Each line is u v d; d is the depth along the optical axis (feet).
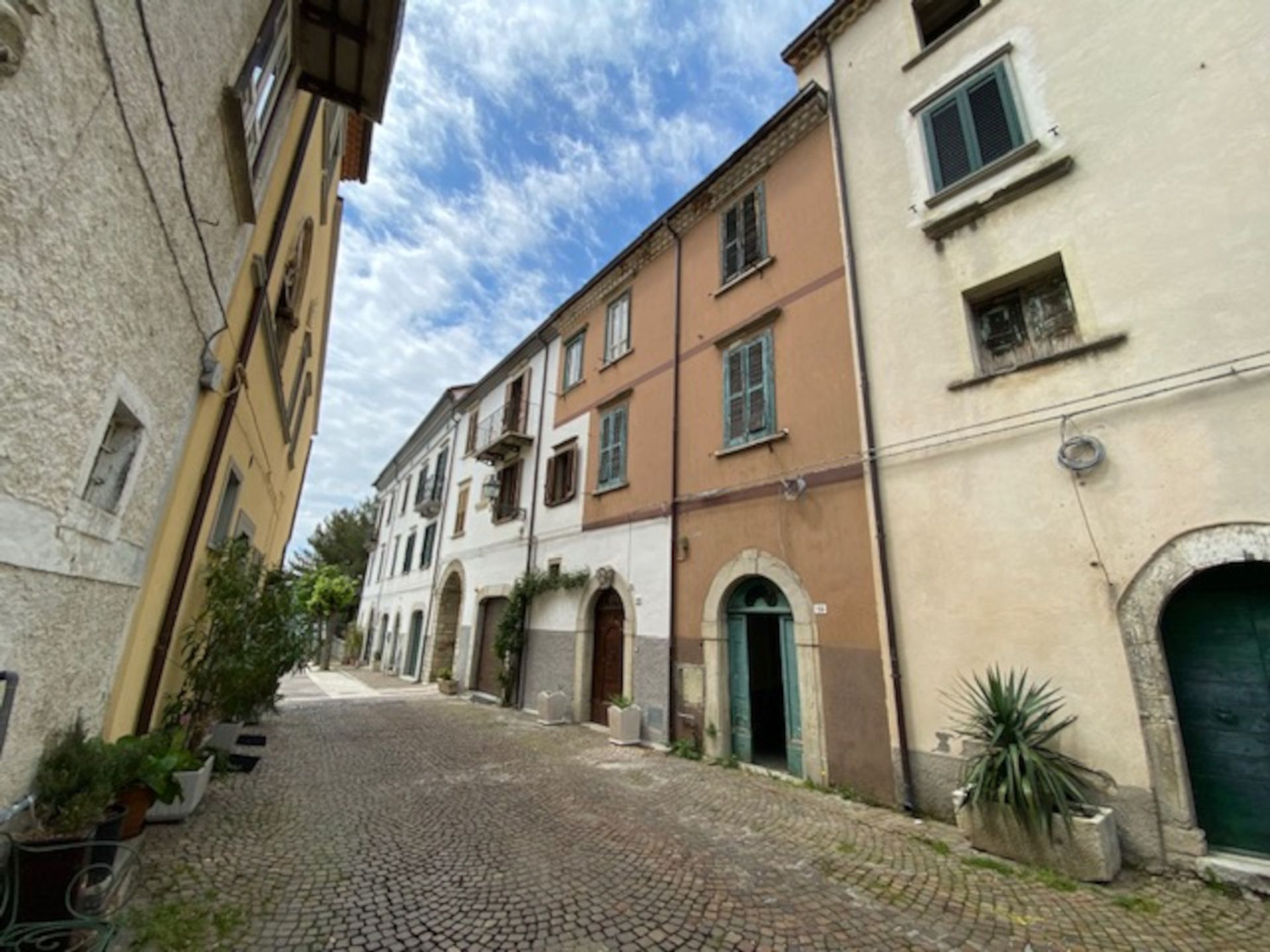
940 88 23.73
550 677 39.47
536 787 21.15
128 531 12.25
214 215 13.66
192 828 15.43
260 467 29.22
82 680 11.09
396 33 17.30
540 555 44.06
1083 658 16.10
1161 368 16.14
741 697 26.32
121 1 7.96
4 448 7.29
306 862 13.85
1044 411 18.11
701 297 33.91
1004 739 15.83
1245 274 15.29
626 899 12.48
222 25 11.71
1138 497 15.93
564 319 48.88
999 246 20.45
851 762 20.80
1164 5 18.28
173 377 13.21
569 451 43.62
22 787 9.20
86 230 8.29
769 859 14.85
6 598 7.88
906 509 21.07
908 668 19.93
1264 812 13.76
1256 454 14.33
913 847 15.79
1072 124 19.60
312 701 44.47
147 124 9.41
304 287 30.19
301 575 29.43
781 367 27.61
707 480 30.22
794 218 28.96
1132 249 17.38
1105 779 15.17
